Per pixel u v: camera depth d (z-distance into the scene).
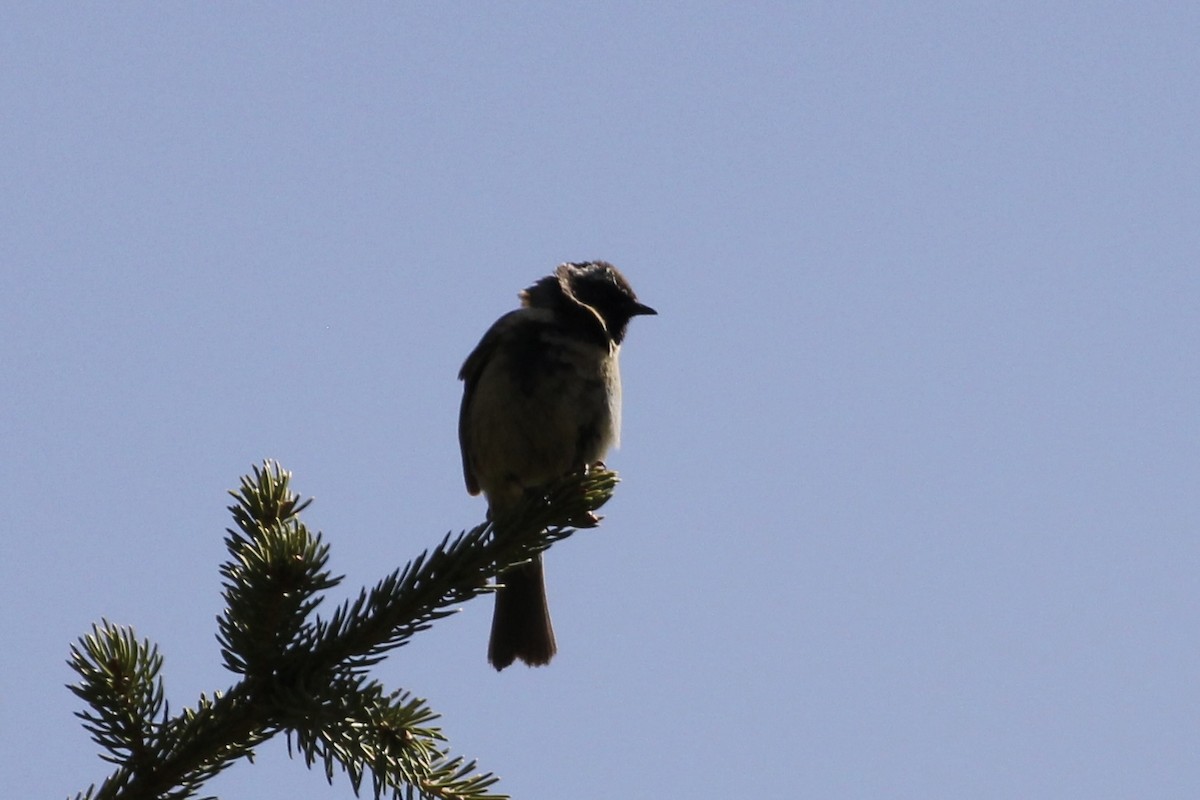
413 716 7.15
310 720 6.90
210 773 6.91
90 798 6.69
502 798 7.19
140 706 6.77
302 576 6.80
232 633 6.96
